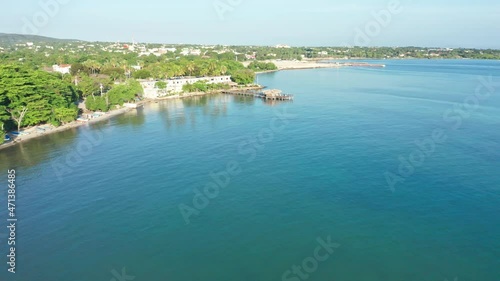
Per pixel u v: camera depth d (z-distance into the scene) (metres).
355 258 56.09
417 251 57.28
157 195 77.88
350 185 79.81
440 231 62.12
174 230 64.75
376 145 106.19
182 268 54.84
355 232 62.53
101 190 80.88
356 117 144.50
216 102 197.12
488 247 57.75
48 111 136.88
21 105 131.12
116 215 70.19
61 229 66.00
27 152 108.56
